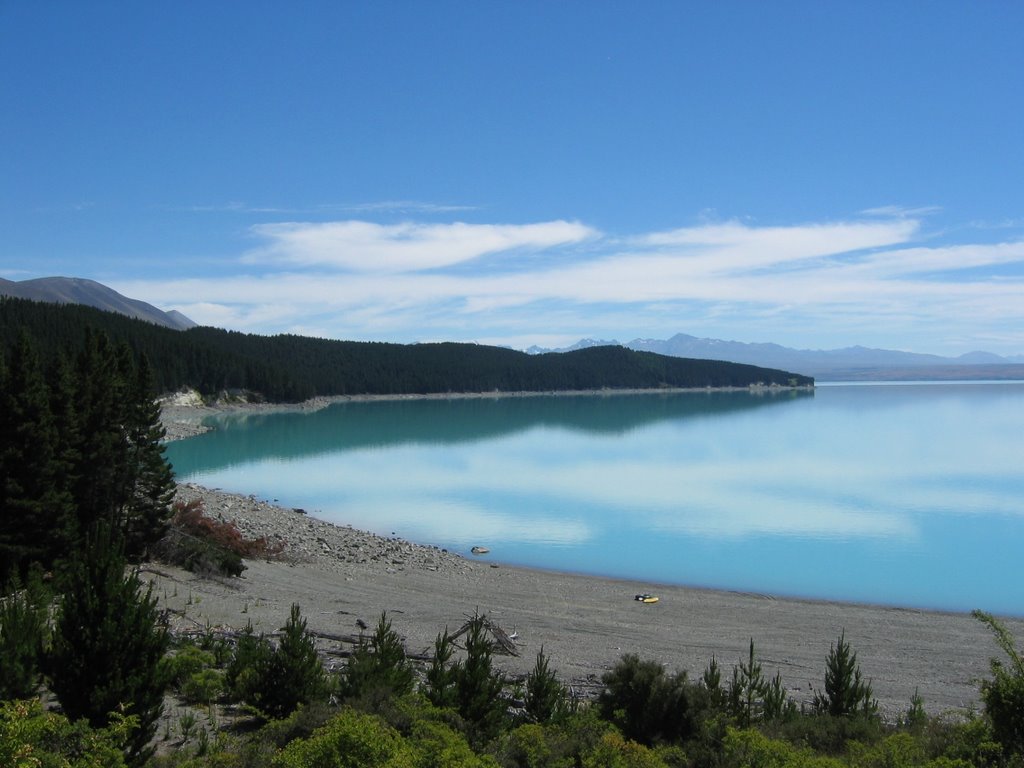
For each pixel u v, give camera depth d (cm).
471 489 7838
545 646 2830
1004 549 5212
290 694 1705
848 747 1449
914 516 6419
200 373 17988
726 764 1340
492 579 4225
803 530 5850
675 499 7250
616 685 1748
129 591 1378
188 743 1538
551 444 12206
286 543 4612
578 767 1351
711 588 4188
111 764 1121
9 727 1009
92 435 3659
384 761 1173
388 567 4341
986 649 3044
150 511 3744
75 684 1312
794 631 3269
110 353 4138
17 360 3212
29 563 3059
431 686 1811
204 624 2639
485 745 1451
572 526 6006
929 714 2134
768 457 10494
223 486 7912
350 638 2625
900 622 3472
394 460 10138
